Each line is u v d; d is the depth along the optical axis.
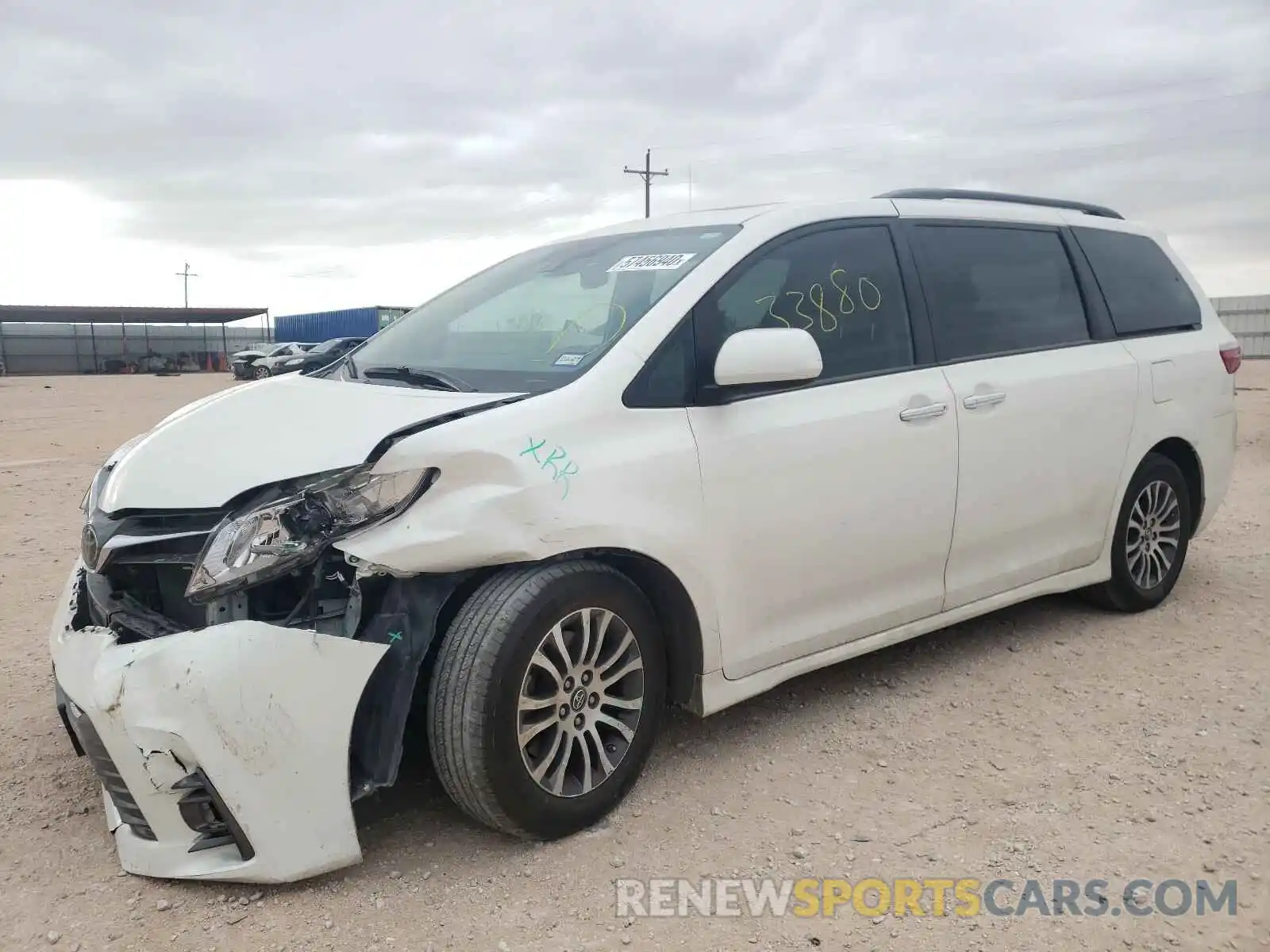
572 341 3.34
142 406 22.23
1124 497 4.74
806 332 3.22
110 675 2.57
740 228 3.61
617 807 3.15
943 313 4.02
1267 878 2.75
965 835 2.99
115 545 2.73
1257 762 3.42
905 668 4.34
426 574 2.79
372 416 2.95
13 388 32.81
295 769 2.61
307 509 2.70
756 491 3.31
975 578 4.11
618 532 2.96
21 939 2.54
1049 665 4.36
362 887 2.75
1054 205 4.86
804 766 3.44
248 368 39.47
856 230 3.86
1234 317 44.38
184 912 2.64
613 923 2.59
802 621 3.54
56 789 3.34
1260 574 5.76
